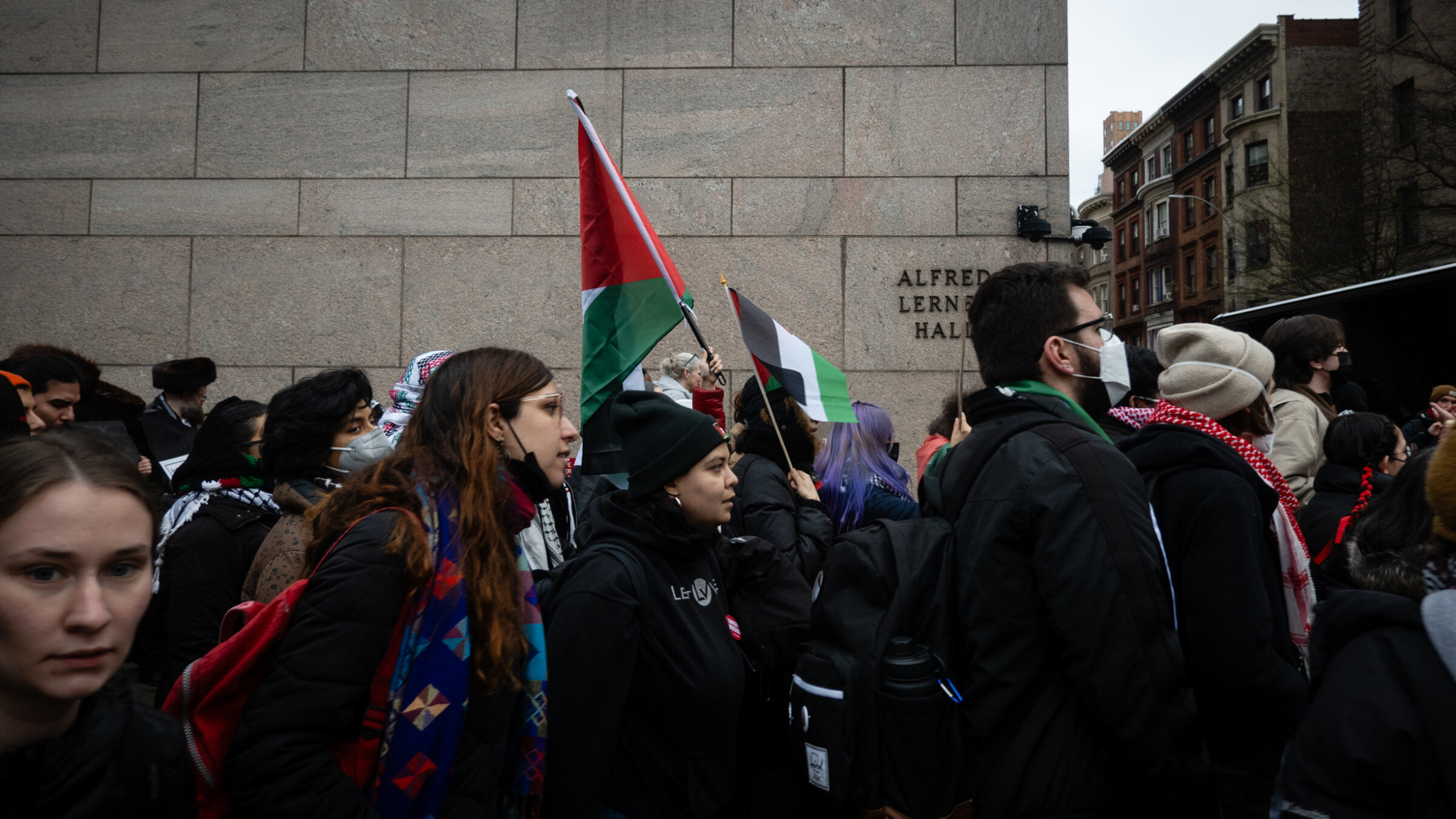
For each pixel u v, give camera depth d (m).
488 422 1.72
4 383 2.29
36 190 5.77
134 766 1.11
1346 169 25.81
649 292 2.74
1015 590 1.67
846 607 1.78
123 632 1.07
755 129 5.74
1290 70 39.69
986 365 2.04
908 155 5.69
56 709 1.06
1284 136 39.59
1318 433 3.83
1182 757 1.56
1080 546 1.60
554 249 5.72
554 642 1.82
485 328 5.71
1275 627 2.00
